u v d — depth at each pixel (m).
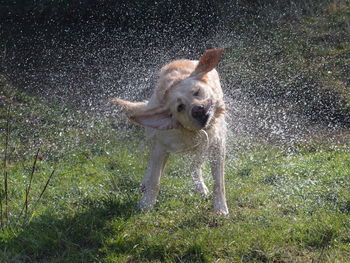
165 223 7.02
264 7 19.28
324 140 12.23
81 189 8.47
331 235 6.48
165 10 18.27
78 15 18.45
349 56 16.03
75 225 6.79
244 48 17.53
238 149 11.48
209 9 18.66
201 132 7.04
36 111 14.20
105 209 7.38
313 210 7.45
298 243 6.38
